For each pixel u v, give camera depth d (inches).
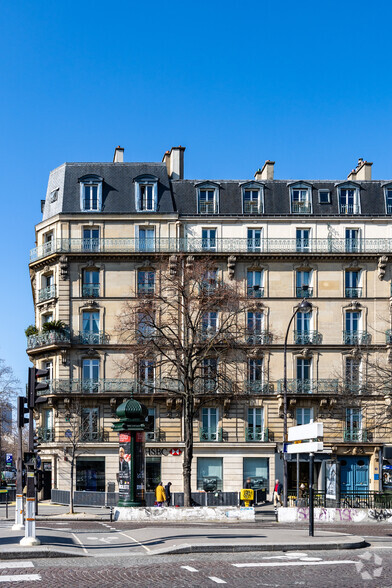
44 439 2038.6
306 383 2009.1
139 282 2043.6
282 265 2057.1
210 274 1913.1
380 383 1833.2
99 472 1982.0
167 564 632.4
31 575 568.4
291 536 812.6
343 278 2054.6
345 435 2011.6
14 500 2057.1
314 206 2110.0
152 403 1996.8
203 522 1189.1
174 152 2176.4
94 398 1989.4
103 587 525.0
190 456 1526.8
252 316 2036.2
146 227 2058.3
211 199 2114.9
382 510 1250.0
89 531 892.6
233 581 553.0
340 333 2034.9
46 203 2176.4
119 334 2007.9
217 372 1782.7
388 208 2127.2
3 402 2613.2
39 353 2078.0
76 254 2023.9
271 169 2204.7
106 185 2101.4
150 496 1627.7
